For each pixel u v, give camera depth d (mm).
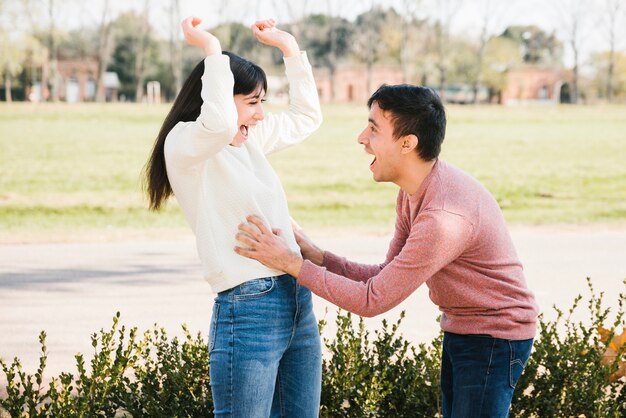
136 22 52844
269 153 2969
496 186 17969
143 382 3350
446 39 48750
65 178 17594
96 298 6957
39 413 3162
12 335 5684
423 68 53031
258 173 2652
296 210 14461
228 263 2506
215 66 2416
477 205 2557
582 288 7566
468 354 2631
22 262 8750
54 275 8000
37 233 11336
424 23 55125
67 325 5996
